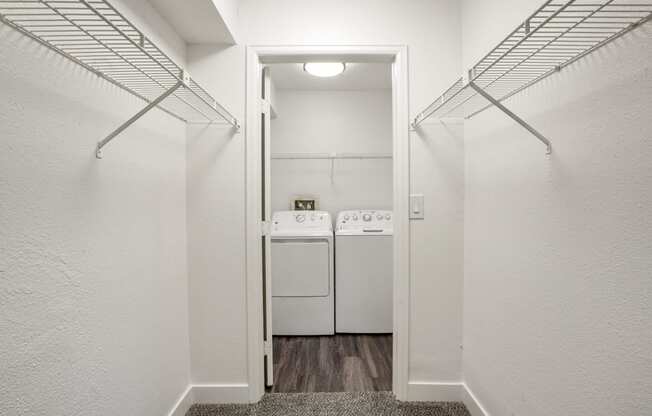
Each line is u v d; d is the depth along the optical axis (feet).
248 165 5.51
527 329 3.83
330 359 7.61
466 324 5.54
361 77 9.59
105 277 3.41
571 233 3.09
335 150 10.75
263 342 6.10
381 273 9.01
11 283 2.35
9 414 2.34
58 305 2.78
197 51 5.46
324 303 8.98
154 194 4.47
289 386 6.38
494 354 4.63
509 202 4.19
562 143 3.19
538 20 3.44
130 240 3.88
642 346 2.41
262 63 5.77
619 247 2.58
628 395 2.53
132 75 3.68
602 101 2.71
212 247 5.57
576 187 3.02
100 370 3.33
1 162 2.28
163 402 4.73
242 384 5.69
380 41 5.50
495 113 4.55
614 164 2.61
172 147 5.03
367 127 10.73
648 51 2.32
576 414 3.07
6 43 2.31
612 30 2.69
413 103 5.54
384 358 7.66
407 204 5.58
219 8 4.58
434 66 5.52
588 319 2.91
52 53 2.72
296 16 5.47
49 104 2.68
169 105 4.73
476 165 5.14
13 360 2.37
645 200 2.37
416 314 5.68
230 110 5.49
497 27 4.35
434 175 5.59
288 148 10.73
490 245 4.71
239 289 5.61
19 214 2.41
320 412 5.48
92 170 3.21
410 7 5.50
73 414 2.95
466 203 5.53
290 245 8.92
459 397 5.71
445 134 5.58
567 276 3.15
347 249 9.01
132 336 3.92
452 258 5.64
